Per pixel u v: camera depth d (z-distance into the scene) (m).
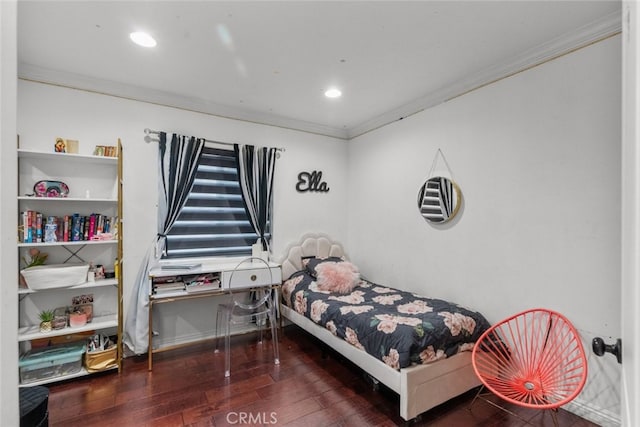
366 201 4.00
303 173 3.96
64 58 2.41
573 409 2.07
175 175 3.10
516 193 2.40
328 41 2.17
